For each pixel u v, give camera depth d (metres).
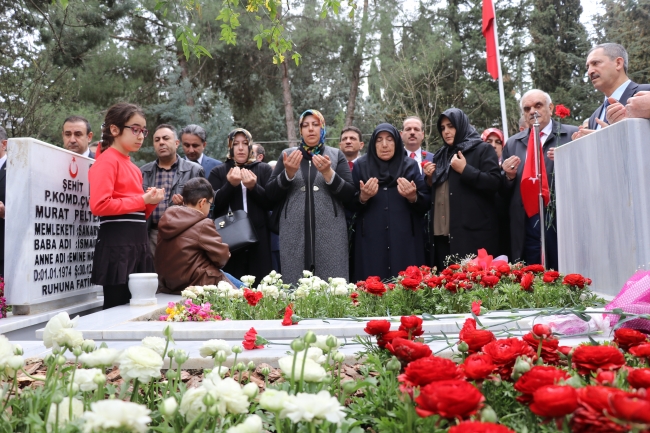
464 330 2.09
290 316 3.39
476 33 29.11
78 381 1.64
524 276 4.14
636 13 27.23
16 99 17.02
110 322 3.64
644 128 3.93
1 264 5.36
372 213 6.04
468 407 1.23
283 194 5.99
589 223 4.72
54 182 4.96
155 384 2.14
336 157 6.22
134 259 4.65
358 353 2.54
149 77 20.86
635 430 1.10
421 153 7.45
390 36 22.44
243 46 21.83
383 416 1.80
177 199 5.68
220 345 2.03
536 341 1.89
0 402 1.78
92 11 14.55
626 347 1.96
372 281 4.18
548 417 1.29
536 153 5.54
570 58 28.47
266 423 1.88
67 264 5.18
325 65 24.61
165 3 5.81
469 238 5.79
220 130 21.45
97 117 18.23
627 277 4.02
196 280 5.07
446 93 26.41
